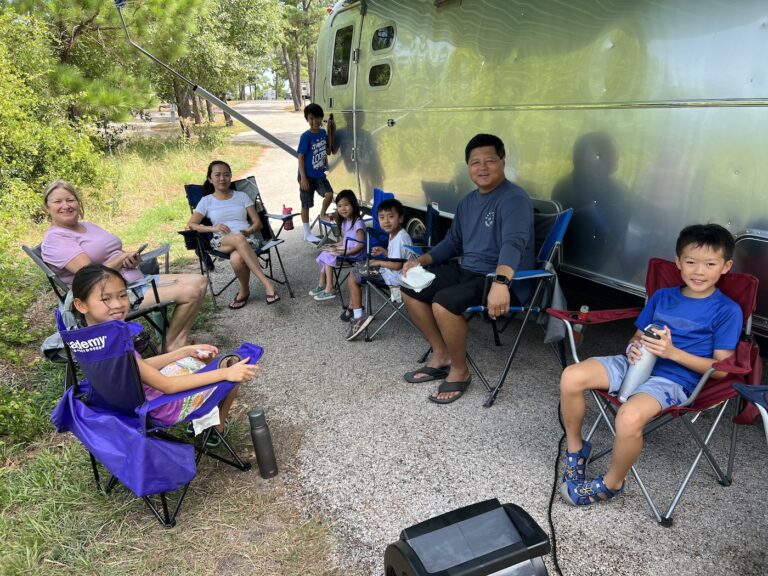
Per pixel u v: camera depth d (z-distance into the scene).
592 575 2.02
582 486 2.32
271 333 4.19
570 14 3.04
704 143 2.51
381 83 5.12
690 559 2.05
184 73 14.55
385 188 5.39
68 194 3.38
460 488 2.48
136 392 2.19
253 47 17.62
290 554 2.17
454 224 3.48
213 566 2.13
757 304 2.44
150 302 3.46
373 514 2.36
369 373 3.52
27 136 6.70
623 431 2.12
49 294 4.84
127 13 9.97
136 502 2.45
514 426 2.89
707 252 2.22
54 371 3.51
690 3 2.46
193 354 2.69
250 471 2.65
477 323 4.19
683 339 2.34
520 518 1.61
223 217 4.80
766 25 2.22
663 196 2.73
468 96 3.96
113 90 9.41
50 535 2.27
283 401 3.25
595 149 3.04
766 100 2.25
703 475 2.47
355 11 5.45
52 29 9.43
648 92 2.70
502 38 3.54
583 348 3.67
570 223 3.29
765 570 2.00
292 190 9.96
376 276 3.84
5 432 2.92
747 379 2.21
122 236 6.64
